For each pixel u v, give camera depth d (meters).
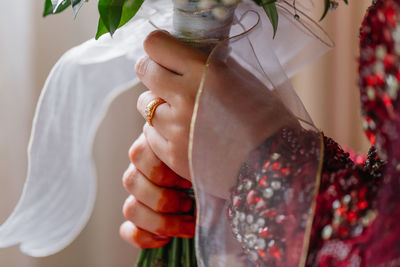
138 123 0.79
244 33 0.47
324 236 0.43
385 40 0.41
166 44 0.47
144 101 0.49
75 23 0.71
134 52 0.53
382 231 0.41
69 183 0.57
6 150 0.71
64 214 0.57
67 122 0.56
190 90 0.47
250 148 0.45
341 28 0.88
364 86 0.43
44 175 0.56
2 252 0.73
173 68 0.47
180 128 0.47
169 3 0.48
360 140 0.94
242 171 0.45
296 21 0.51
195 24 0.48
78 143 0.56
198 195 0.44
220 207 0.45
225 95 0.45
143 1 0.47
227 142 0.44
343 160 0.45
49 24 0.70
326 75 0.90
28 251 0.57
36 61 0.71
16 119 0.71
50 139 0.56
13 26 0.69
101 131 0.78
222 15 0.46
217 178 0.44
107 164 0.79
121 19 0.47
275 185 0.44
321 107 0.91
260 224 0.44
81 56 0.53
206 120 0.44
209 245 0.45
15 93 0.70
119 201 0.81
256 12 0.48
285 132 0.45
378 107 0.42
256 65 0.48
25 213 0.56
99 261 0.81
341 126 0.93
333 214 0.43
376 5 0.42
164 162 0.49
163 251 0.54
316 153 0.44
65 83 0.55
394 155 0.41
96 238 0.80
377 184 0.43
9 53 0.69
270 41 0.51
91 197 0.58
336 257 0.42
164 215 0.51
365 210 0.42
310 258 0.43
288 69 0.53
